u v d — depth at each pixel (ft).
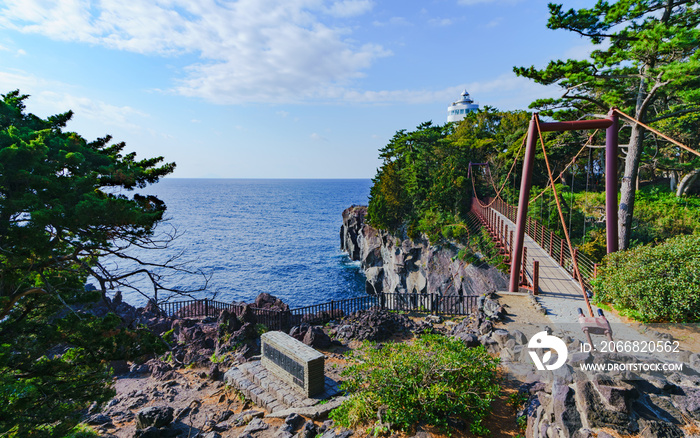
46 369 32.65
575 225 110.63
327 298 183.32
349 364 47.62
